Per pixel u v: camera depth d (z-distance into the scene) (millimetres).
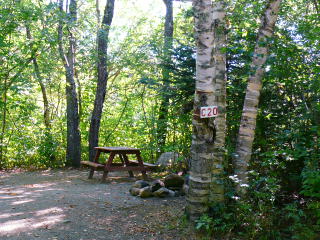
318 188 5012
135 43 13984
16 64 11312
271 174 5898
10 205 6410
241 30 7367
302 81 6766
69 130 12648
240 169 5605
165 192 7328
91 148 12836
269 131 7492
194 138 5387
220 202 5414
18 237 4840
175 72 9000
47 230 5160
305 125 6281
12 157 12461
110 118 15453
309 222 5133
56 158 13078
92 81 15023
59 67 13219
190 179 5449
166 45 12055
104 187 8531
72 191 7891
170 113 11477
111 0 12797
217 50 6207
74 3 12227
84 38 12273
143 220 5762
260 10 7242
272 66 6633
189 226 5277
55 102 14875
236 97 8219
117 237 5035
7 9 10484
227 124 8211
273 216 5121
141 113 15555
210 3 5203
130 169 9406
